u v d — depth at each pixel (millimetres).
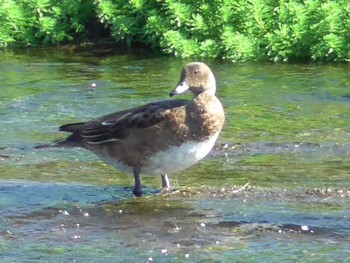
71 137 11719
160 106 11148
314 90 17484
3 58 20438
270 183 11984
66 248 9664
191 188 11508
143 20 21094
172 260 9312
